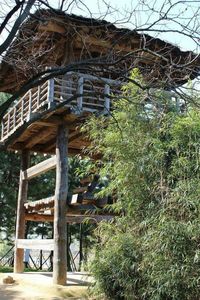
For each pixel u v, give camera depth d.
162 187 5.40
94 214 7.43
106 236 5.99
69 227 14.66
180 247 4.82
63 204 7.54
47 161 8.27
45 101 7.11
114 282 5.63
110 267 5.69
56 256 7.38
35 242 8.37
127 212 5.88
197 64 4.04
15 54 4.49
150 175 5.64
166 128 5.70
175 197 5.10
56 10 3.58
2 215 13.88
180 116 5.67
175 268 4.76
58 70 3.38
